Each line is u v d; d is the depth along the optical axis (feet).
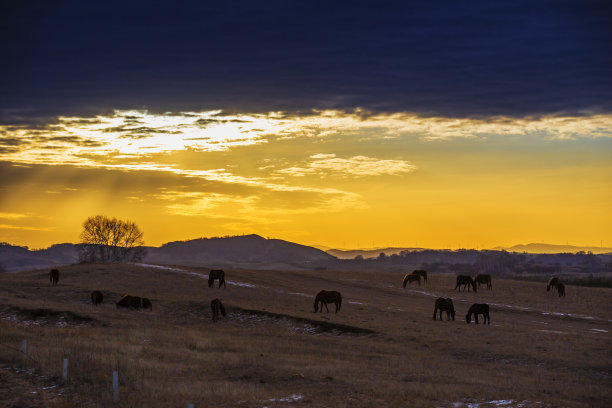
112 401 68.39
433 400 69.67
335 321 150.71
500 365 104.63
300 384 78.18
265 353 107.96
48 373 79.71
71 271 233.55
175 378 82.07
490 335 136.87
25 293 181.68
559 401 70.08
